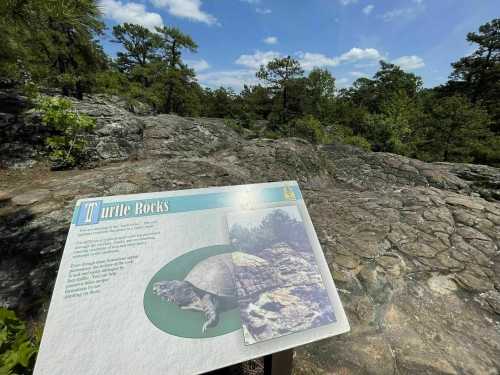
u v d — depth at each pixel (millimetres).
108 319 1149
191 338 1165
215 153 6500
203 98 36656
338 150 7863
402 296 2338
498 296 2359
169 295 1257
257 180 4867
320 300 1405
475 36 27016
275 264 1471
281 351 1306
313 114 28094
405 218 3516
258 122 30375
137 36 24641
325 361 1779
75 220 1384
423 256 2814
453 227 3330
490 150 17266
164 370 1073
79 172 4223
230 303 1293
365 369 1734
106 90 14086
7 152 4098
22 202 3006
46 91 8523
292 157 5863
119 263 1301
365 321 2096
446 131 19141
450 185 5883
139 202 1504
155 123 6852
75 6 2387
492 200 5566
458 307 2256
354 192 4609
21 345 1162
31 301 1956
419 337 1974
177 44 22375
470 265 2713
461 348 1897
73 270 1248
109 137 5262
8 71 3346
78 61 10141
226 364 1140
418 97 31141
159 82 22250
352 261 2713
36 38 2674
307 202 4062
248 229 1558
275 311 1316
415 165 6641
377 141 20500
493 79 26875
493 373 1726
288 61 24547
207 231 1495
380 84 36531
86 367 1037
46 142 4387
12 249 2322
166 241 1411
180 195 1582
